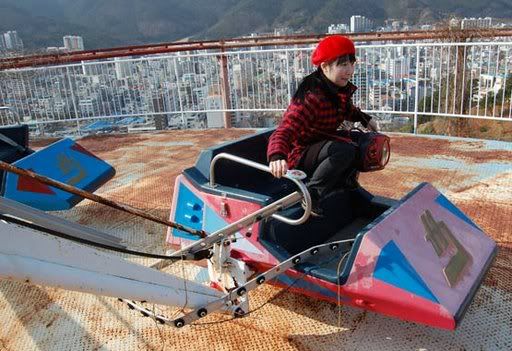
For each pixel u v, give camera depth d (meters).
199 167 2.83
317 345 2.30
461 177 4.32
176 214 2.84
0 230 1.48
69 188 1.67
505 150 5.01
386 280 2.07
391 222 2.22
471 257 2.35
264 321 2.50
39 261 1.57
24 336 2.55
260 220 2.24
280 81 6.85
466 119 6.37
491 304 2.51
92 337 2.50
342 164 2.40
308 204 2.01
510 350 2.19
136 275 1.88
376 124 2.77
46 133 7.78
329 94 2.42
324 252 2.60
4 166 1.47
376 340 2.30
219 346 2.35
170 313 2.61
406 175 4.46
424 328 2.36
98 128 7.59
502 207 3.64
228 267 2.37
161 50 7.65
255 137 3.06
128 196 4.46
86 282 1.69
